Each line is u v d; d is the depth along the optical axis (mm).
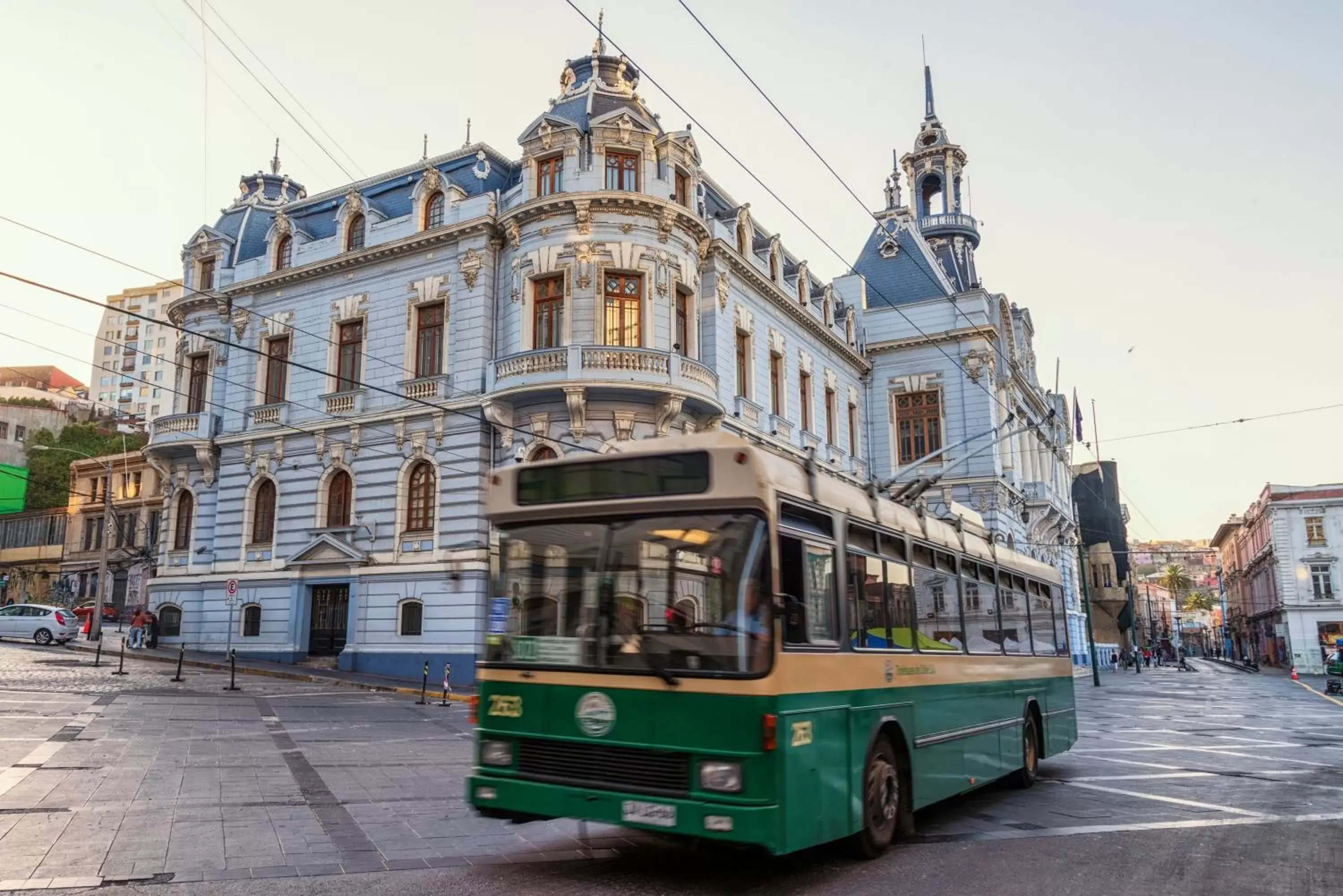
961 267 52375
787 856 8500
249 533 33812
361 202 33750
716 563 7273
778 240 37500
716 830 6773
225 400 35500
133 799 10117
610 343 28297
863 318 46500
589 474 7902
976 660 11328
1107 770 15055
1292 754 17547
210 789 10820
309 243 34812
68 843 8164
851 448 43906
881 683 8703
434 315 31797
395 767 13086
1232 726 23516
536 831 9320
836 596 8133
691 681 7102
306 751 14203
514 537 8227
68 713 17047
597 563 7738
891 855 8633
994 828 10086
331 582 31469
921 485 11617
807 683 7371
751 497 7227
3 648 32938
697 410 28641
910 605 9672
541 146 29625
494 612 8180
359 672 29750
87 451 68812
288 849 8203
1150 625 130125
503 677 7965
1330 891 7629
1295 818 10828
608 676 7430
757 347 35469
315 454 32812
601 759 7355
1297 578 67812
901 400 45562
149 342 111938
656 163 29734
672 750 7051
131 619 45938
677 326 29750
